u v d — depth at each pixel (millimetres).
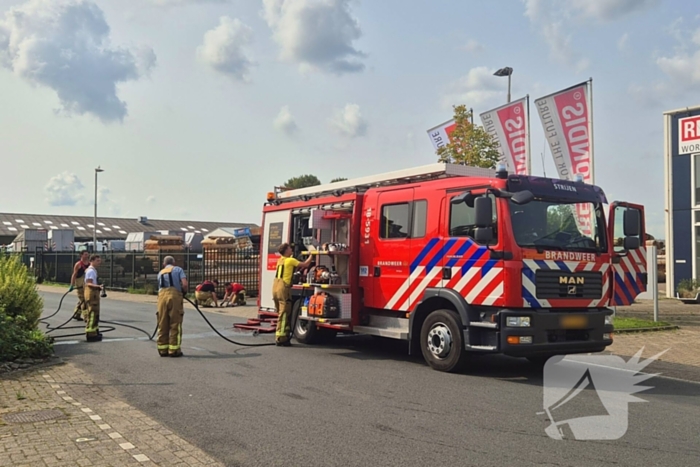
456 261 8938
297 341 12117
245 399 7172
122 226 78062
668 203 24172
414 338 9633
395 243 10055
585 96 14477
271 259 13391
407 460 5094
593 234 9203
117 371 8891
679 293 22969
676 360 10039
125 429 5949
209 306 20828
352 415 6484
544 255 8523
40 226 70562
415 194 9797
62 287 33906
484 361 10180
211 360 9859
